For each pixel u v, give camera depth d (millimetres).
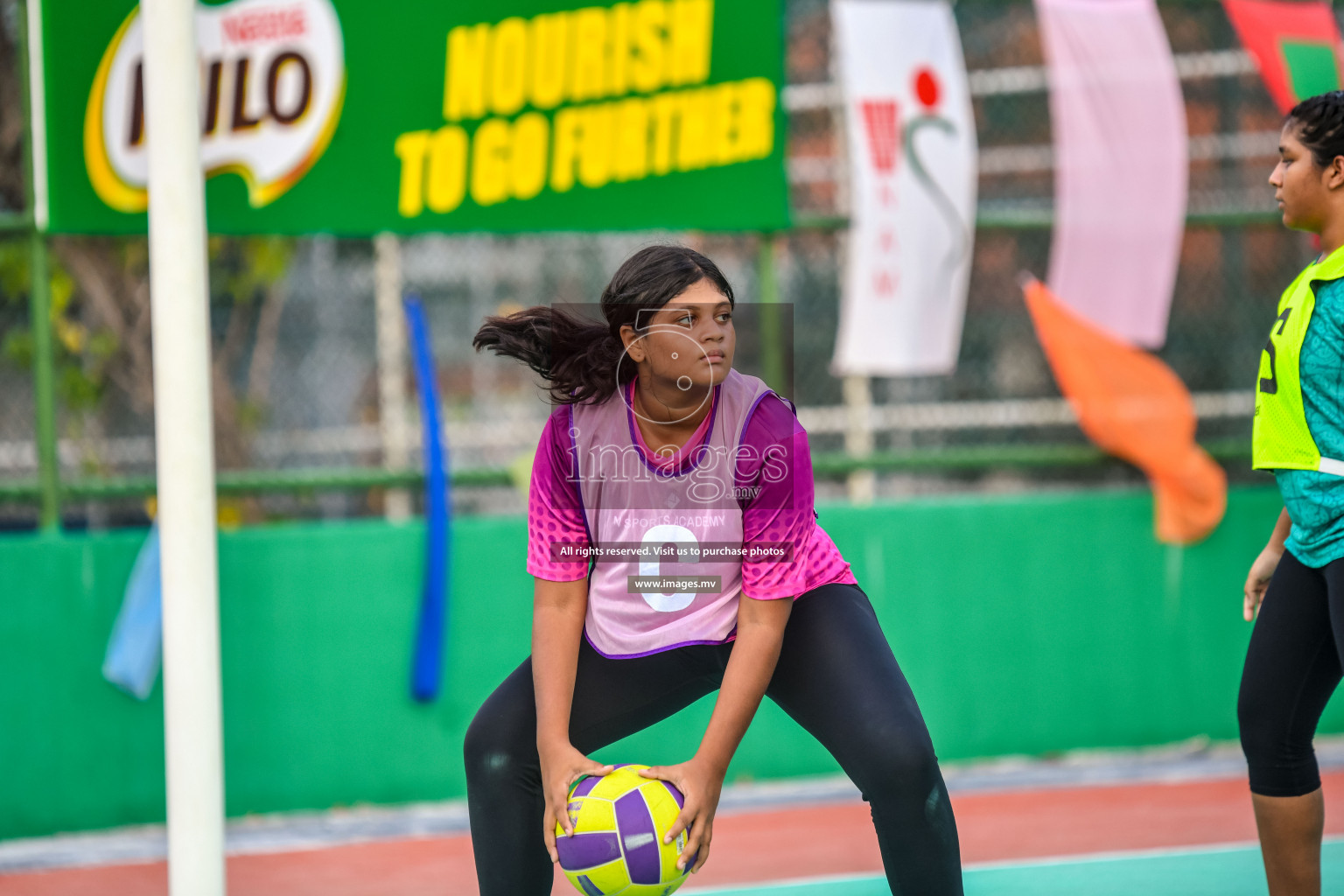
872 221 18281
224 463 23109
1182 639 19141
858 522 18328
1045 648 18750
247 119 16750
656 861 7348
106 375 21672
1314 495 8789
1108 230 18875
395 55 17078
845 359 18359
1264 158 21047
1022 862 13570
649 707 8328
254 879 13977
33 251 16578
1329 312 8734
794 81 25875
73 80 16469
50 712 16188
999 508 18703
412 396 26734
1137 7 19141
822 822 15734
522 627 17438
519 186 17391
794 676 7953
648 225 17672
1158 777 17688
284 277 23797
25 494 16484
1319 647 9031
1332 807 15484
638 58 17625
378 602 17062
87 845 15859
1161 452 18938
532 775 8055
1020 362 23500
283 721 16719
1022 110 22734
